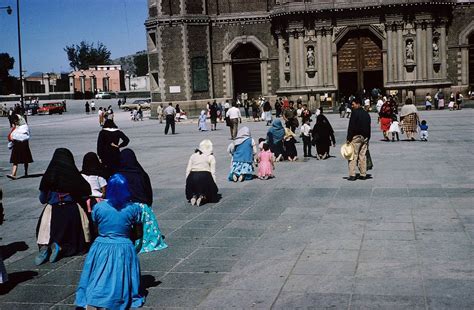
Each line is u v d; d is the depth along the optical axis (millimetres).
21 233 11930
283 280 8266
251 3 61031
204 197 13898
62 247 9969
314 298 7516
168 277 8680
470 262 8648
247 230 11219
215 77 62062
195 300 7695
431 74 56188
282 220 11867
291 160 21719
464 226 10688
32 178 19656
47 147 31219
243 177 17266
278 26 59156
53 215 9922
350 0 56438
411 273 8289
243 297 7707
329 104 57406
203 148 14188
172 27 59469
